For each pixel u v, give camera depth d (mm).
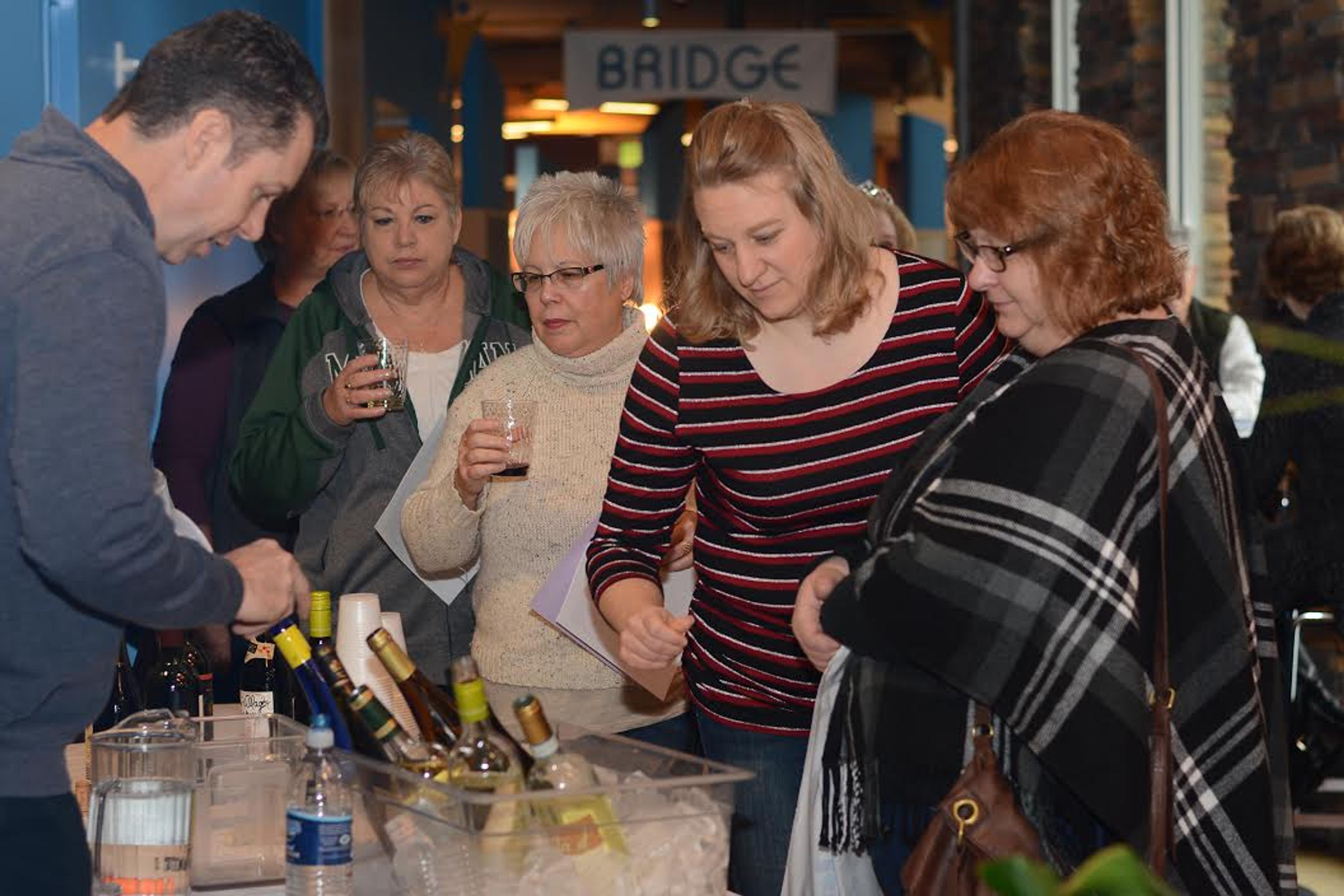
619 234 2580
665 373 2232
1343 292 3131
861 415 2164
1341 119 4184
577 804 1536
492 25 15992
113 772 1799
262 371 3578
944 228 16672
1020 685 1708
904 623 1769
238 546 3535
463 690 1655
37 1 3553
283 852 1815
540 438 2627
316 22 6770
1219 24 5191
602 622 2443
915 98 16531
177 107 1563
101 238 1457
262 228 1715
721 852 1624
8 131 3504
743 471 2197
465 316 3168
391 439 3018
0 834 1521
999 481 1740
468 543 2617
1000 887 737
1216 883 1778
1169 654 1780
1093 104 6062
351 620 2080
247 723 2051
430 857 1557
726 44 9578
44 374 1416
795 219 2061
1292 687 3531
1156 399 1741
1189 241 5227
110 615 1536
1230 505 1846
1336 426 3141
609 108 17703
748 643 2291
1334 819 4055
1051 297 1806
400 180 3023
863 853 1972
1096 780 1702
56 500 1412
